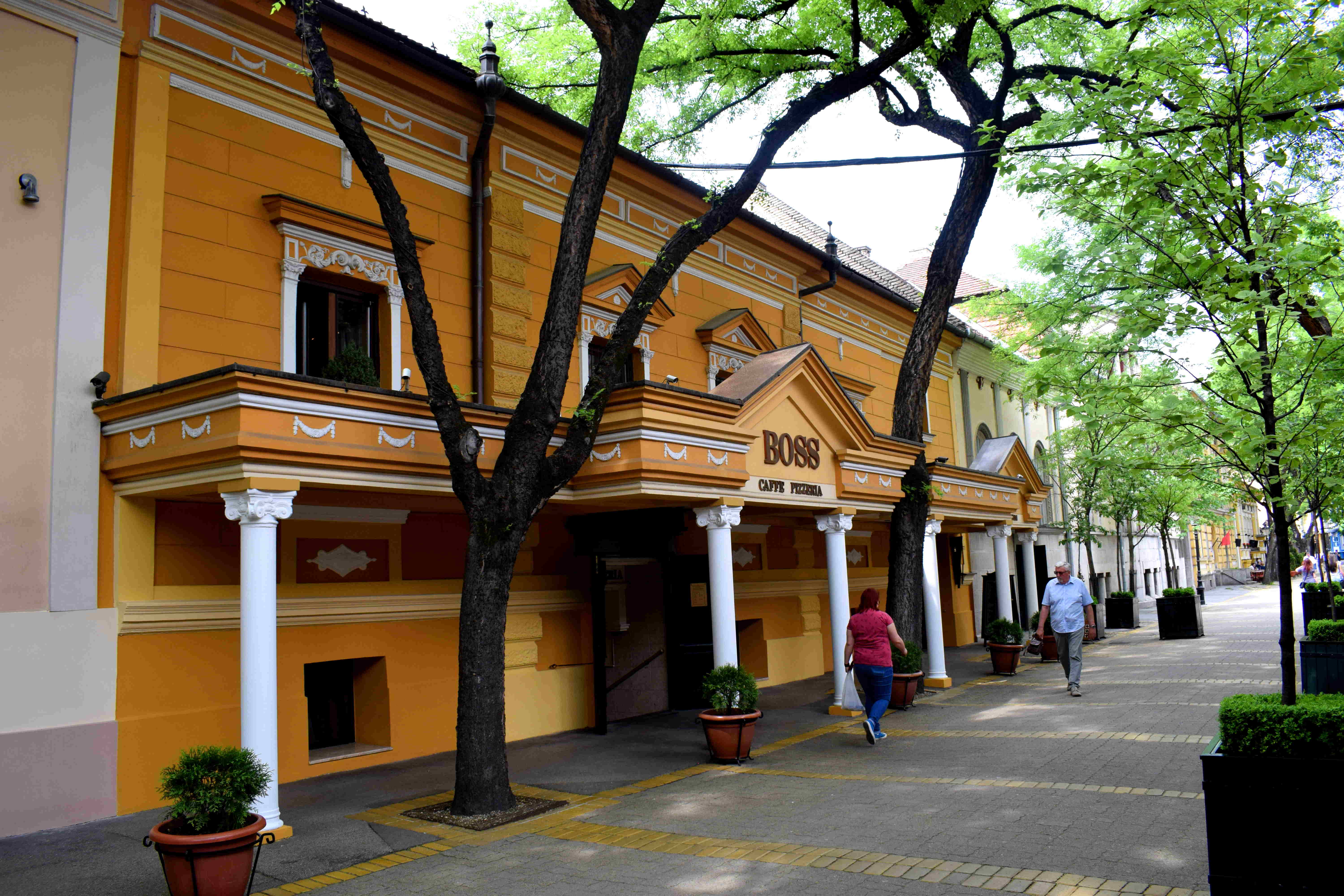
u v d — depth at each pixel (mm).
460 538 11227
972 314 19734
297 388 7246
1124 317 6422
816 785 8094
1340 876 4297
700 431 9906
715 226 9281
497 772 7570
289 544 9391
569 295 8008
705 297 15344
